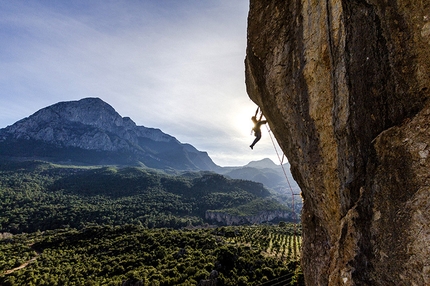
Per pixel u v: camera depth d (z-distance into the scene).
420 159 2.38
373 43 2.98
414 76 2.61
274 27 5.09
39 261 50.78
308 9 4.20
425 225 2.21
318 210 4.89
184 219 132.75
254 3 5.67
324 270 4.80
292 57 4.66
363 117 3.20
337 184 3.96
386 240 2.57
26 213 111.00
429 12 2.47
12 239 70.56
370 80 3.05
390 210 2.59
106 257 50.88
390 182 2.66
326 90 3.92
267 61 5.29
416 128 2.51
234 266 39.16
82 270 44.03
